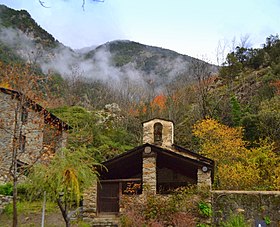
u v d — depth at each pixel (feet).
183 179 62.85
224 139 83.15
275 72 141.59
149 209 50.26
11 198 59.00
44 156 50.72
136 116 123.24
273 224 47.57
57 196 37.78
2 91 68.08
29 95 55.26
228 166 76.64
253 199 49.32
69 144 71.51
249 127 101.91
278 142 96.07
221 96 120.37
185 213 49.26
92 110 125.90
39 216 54.65
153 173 53.21
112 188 54.75
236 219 46.29
